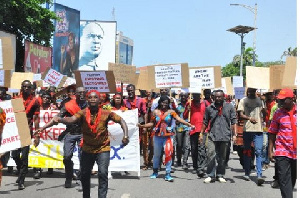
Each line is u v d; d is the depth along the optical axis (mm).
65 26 36438
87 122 6129
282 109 6246
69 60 37406
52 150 9508
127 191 7922
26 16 25078
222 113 8773
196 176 9664
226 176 9734
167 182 8867
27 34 27297
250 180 9242
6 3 23172
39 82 15680
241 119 9227
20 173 7969
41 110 9586
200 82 11602
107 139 6301
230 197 7539
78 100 7844
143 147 10617
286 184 6023
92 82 9258
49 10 27297
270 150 6426
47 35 28219
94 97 6145
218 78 11500
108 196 7488
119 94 9711
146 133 10523
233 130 8797
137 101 10477
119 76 11109
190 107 10266
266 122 10617
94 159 6281
